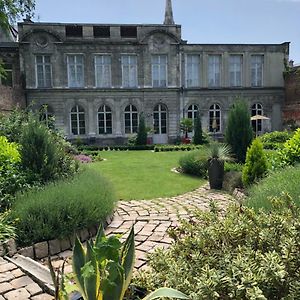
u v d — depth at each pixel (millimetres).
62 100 30047
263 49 32875
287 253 2170
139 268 4531
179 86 31641
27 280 3957
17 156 7680
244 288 1915
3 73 16531
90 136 30594
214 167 10586
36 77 29656
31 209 5523
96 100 30625
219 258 2412
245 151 12648
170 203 8570
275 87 33219
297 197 4855
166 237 5859
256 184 8250
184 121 30719
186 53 31781
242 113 12781
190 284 2244
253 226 2645
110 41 30391
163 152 23500
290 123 32375
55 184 6973
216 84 32656
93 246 2527
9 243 4926
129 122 31312
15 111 15414
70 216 5555
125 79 31078
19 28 29031
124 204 8445
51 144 8023
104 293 2305
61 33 29703
